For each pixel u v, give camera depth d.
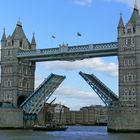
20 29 152.12
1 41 151.38
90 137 102.38
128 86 121.75
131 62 122.25
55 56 139.75
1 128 142.25
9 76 148.00
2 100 148.00
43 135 110.44
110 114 119.25
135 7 126.19
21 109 143.12
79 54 133.50
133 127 114.69
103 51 129.00
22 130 137.75
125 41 123.88
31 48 154.50
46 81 136.12
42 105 143.38
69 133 130.38
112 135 105.88
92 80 125.44
